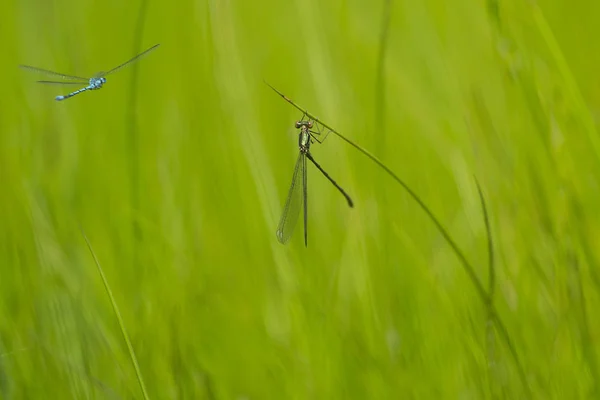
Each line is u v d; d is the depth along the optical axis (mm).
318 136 1444
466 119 1442
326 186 1443
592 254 1412
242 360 1416
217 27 1464
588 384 1401
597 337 1406
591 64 1463
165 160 1451
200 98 1458
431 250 1433
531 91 1426
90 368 1415
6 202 1438
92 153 1455
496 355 1404
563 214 1416
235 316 1421
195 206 1439
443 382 1407
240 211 1436
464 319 1412
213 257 1431
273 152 1459
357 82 1464
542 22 1432
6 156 1450
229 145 1446
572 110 1424
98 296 1424
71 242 1434
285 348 1415
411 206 1438
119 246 1433
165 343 1416
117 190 1446
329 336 1414
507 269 1418
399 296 1418
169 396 1411
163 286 1425
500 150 1433
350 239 1427
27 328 1417
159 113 1465
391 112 1456
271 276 1427
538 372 1405
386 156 1444
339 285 1424
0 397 1409
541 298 1413
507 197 1426
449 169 1443
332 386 1410
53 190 1444
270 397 1412
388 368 1410
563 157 1421
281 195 1451
